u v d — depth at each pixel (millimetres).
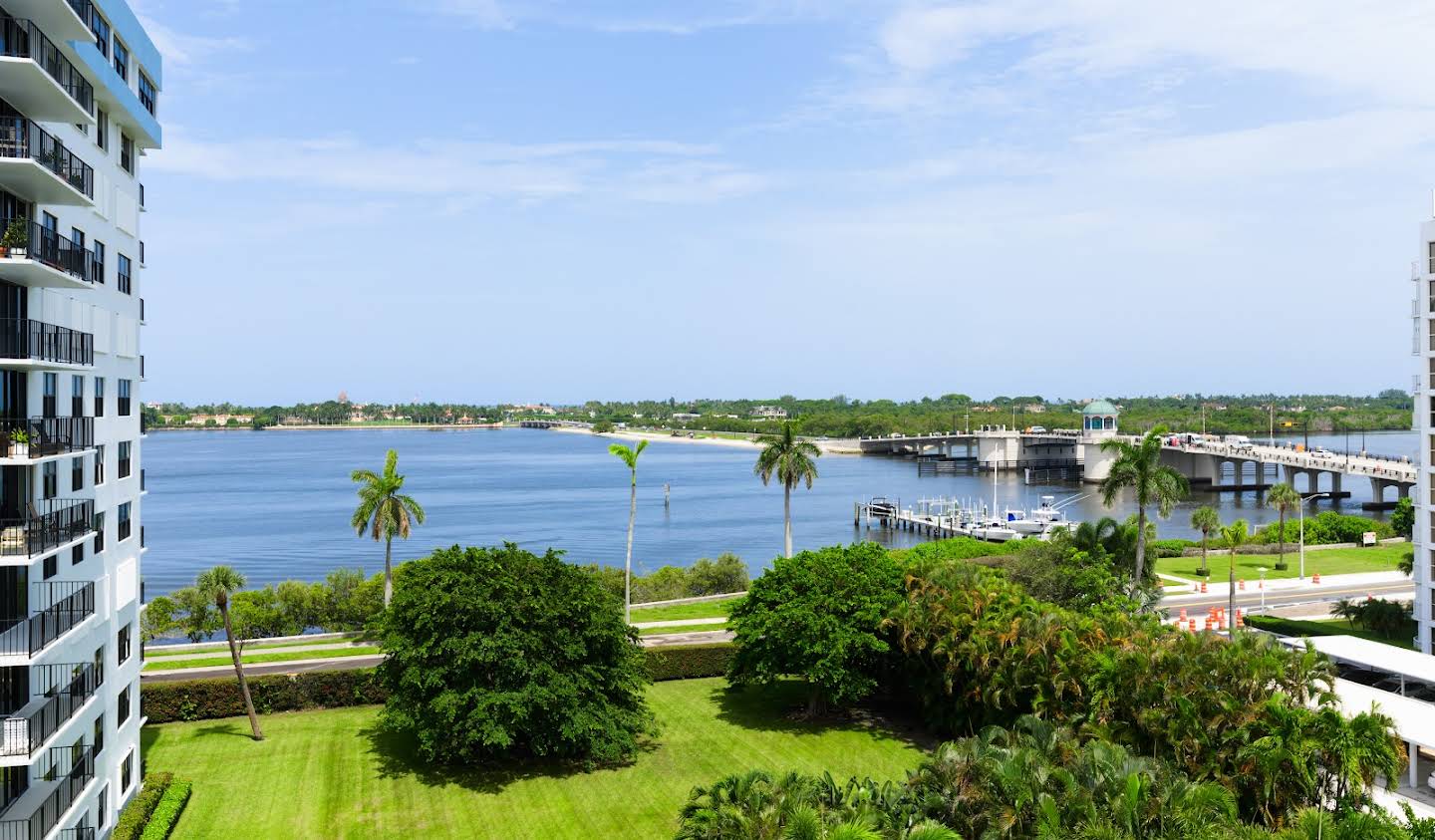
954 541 107688
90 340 38688
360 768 51688
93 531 36750
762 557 144875
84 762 35812
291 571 132750
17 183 33188
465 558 53812
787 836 31297
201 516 187000
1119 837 32250
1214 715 41312
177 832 43656
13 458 31531
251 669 69500
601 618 52812
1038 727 39719
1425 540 69062
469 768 51750
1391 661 55594
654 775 51062
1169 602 94312
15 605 33188
